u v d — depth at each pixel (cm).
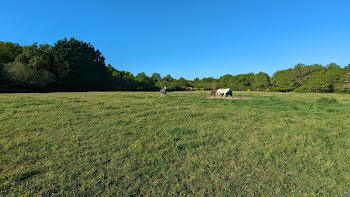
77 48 4678
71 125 685
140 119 816
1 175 331
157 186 313
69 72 4266
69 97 1819
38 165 375
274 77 6662
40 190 296
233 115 965
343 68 5172
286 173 363
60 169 359
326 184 324
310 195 294
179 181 330
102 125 692
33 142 498
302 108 1309
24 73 3225
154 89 6281
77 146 474
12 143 483
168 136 579
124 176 344
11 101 1302
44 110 970
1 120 724
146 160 405
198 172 360
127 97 2012
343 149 492
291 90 6028
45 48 4206
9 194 281
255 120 852
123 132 606
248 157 432
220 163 397
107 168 368
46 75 3594
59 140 519
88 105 1209
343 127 740
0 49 3547
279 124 778
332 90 4897
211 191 302
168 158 418
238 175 353
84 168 366
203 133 614
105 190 299
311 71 5722
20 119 751
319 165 397
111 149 463
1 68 3216
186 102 1584
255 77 7194
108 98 1820
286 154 453
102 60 5519
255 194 296
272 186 317
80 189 298
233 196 290
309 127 722
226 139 560
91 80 4884
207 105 1391
